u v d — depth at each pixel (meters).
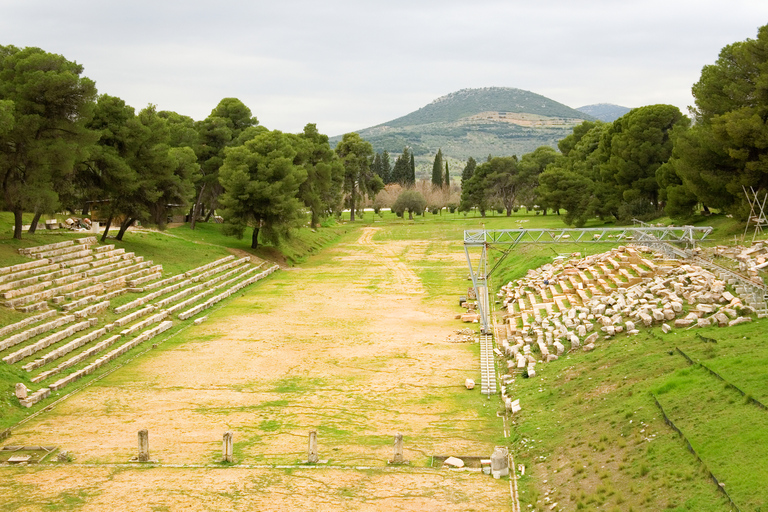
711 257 50.97
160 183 76.06
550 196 105.75
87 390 39.91
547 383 36.69
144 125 72.25
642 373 32.59
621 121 103.38
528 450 29.31
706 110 65.75
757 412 24.42
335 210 166.50
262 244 97.31
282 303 66.25
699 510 20.55
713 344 33.09
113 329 50.41
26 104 56.62
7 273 51.50
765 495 19.89
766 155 58.22
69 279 55.31
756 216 56.78
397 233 138.25
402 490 26.06
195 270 72.75
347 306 64.56
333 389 39.78
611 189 99.00
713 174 63.28
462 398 37.78
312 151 121.00
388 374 42.56
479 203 164.75
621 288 48.19
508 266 81.06
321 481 27.00
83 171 69.44
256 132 104.25
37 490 26.44
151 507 24.84
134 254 69.38
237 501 25.25
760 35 61.31
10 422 34.62
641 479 23.45
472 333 52.44
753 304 37.78
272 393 39.22
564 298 51.56
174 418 35.25
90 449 31.03
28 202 57.56
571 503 23.50
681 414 26.55
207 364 45.12
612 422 28.50
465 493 25.73
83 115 59.69
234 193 88.62
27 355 41.75
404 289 74.12
